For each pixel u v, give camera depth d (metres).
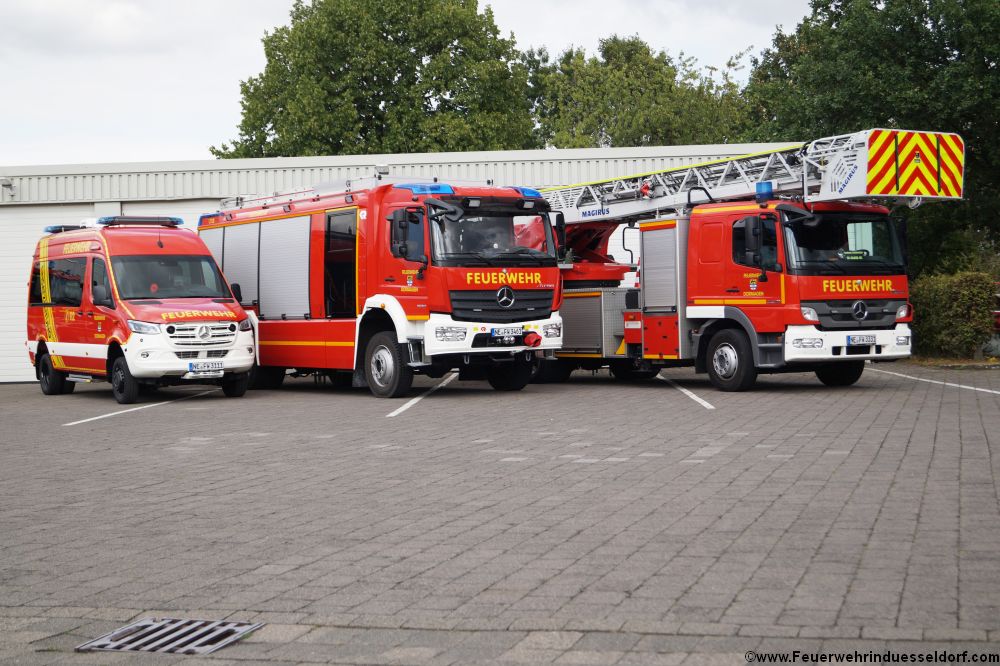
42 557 7.07
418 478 9.80
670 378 22.22
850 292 17.30
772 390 18.00
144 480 10.19
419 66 47.22
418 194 17.92
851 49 29.58
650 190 20.00
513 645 4.95
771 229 17.34
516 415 15.07
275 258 21.09
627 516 7.77
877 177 16.61
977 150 29.11
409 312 17.80
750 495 8.43
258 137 48.31
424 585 6.05
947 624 5.05
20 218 29.72
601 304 20.12
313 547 7.11
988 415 13.53
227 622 5.49
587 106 59.75
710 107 56.50
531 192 18.72
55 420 16.44
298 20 48.94
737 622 5.17
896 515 7.51
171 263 19.88
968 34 27.62
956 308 23.55
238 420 15.48
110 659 4.98
